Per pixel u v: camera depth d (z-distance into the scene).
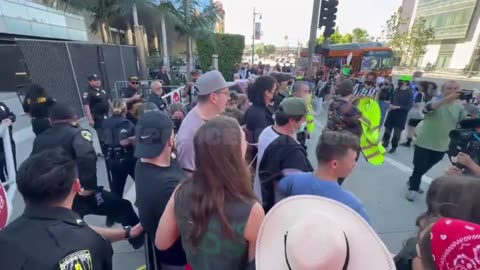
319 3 9.76
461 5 43.50
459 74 42.28
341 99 3.24
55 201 1.14
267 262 1.02
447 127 3.51
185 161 1.99
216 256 1.15
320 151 1.64
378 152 3.63
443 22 48.03
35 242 1.03
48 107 3.44
